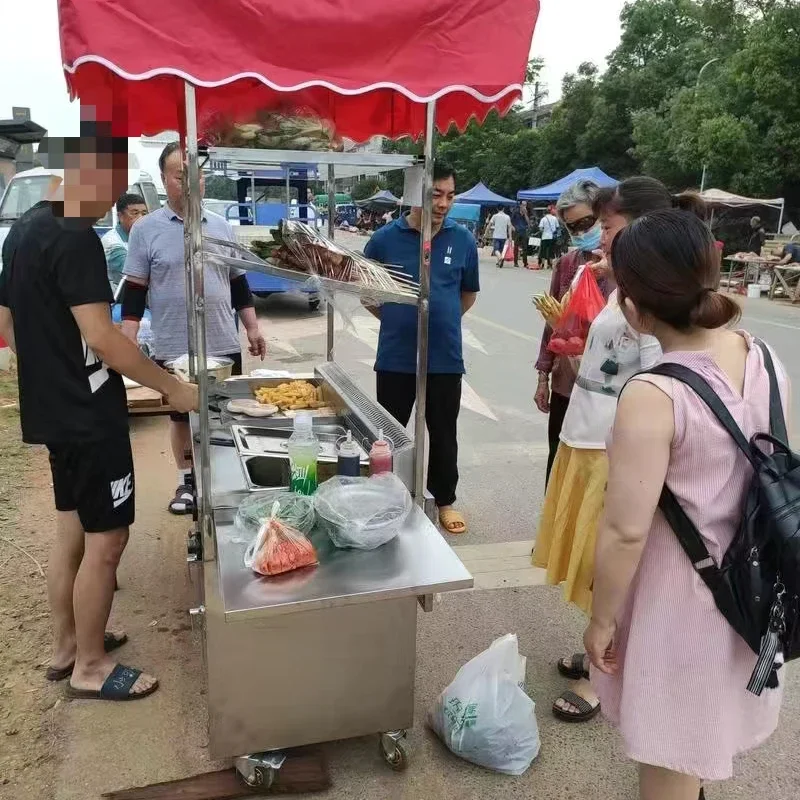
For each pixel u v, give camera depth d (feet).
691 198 6.87
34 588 10.04
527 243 68.03
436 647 9.07
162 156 11.18
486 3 5.95
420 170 6.94
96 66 6.82
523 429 18.06
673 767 4.76
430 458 12.05
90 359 7.02
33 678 8.20
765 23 59.06
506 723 6.86
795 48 56.95
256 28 5.47
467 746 6.91
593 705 7.80
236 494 7.03
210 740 6.50
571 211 9.80
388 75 5.86
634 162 91.25
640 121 77.00
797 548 4.12
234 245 8.46
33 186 26.07
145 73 5.30
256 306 37.27
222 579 5.83
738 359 4.70
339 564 6.17
